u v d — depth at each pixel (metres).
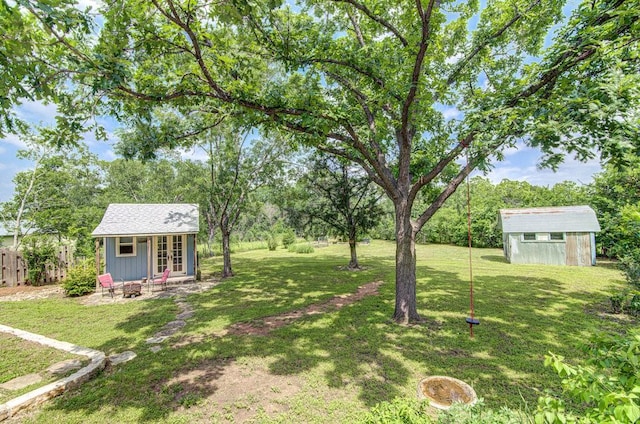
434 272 13.24
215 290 10.60
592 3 4.74
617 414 1.19
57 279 12.27
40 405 3.65
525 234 16.30
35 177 16.92
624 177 5.90
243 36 5.13
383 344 5.44
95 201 24.86
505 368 4.49
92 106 4.38
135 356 5.10
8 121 3.14
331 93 7.60
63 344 5.33
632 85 3.59
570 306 7.78
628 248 6.48
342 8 7.04
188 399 3.77
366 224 14.66
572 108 4.13
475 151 5.75
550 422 1.44
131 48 4.07
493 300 8.45
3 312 7.94
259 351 5.22
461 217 26.69
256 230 39.12
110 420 3.38
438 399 3.63
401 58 6.14
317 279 12.29
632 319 6.64
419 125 7.23
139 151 5.91
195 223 13.05
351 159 7.70
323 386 4.06
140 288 10.02
